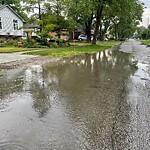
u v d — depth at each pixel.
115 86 7.05
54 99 5.65
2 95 6.04
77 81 7.82
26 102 5.41
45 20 27.16
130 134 3.65
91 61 13.84
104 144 3.33
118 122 4.15
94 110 4.80
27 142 3.39
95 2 27.47
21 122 4.13
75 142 3.39
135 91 6.42
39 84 7.36
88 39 41.53
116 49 26.14
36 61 13.28
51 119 4.28
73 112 4.68
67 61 13.68
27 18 30.67
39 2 28.47
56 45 25.98
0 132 3.72
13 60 13.41
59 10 28.50
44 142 3.38
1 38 32.78
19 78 8.34
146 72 9.59
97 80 8.00
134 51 22.86
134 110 4.80
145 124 4.05
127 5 29.27
